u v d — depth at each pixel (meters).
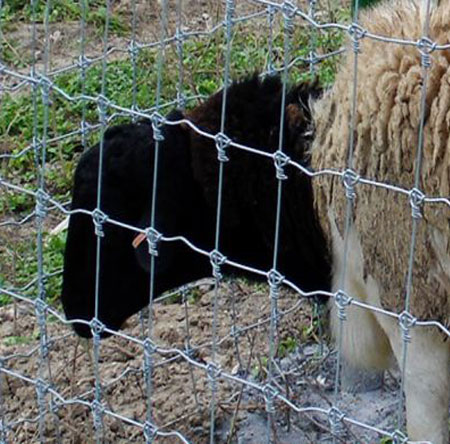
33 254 7.05
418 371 4.95
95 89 8.18
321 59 6.34
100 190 4.86
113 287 5.50
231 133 5.20
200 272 5.57
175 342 6.26
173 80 7.72
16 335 6.43
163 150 5.26
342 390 5.76
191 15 9.36
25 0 10.01
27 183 7.71
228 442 5.42
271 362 4.57
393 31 4.71
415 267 4.71
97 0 9.71
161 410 5.79
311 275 5.37
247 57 7.80
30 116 8.21
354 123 4.35
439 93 4.44
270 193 5.18
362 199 4.74
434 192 4.52
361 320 5.31
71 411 5.66
